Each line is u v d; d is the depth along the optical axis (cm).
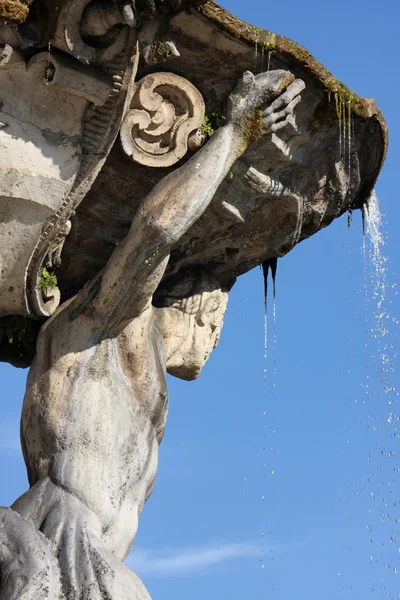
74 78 1317
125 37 1312
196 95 1401
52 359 1395
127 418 1399
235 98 1404
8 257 1376
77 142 1350
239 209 1472
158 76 1393
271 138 1423
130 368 1415
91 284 1400
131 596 1291
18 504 1340
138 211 1360
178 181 1366
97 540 1320
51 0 1279
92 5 1289
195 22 1364
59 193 1351
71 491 1350
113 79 1328
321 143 1475
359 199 1557
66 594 1274
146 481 1403
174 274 1536
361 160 1510
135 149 1396
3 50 1296
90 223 1448
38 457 1374
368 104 1467
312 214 1515
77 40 1301
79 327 1400
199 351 1517
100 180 1424
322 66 1432
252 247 1533
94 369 1395
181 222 1356
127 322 1410
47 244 1377
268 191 1463
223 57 1401
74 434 1373
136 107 1394
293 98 1418
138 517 1394
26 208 1351
